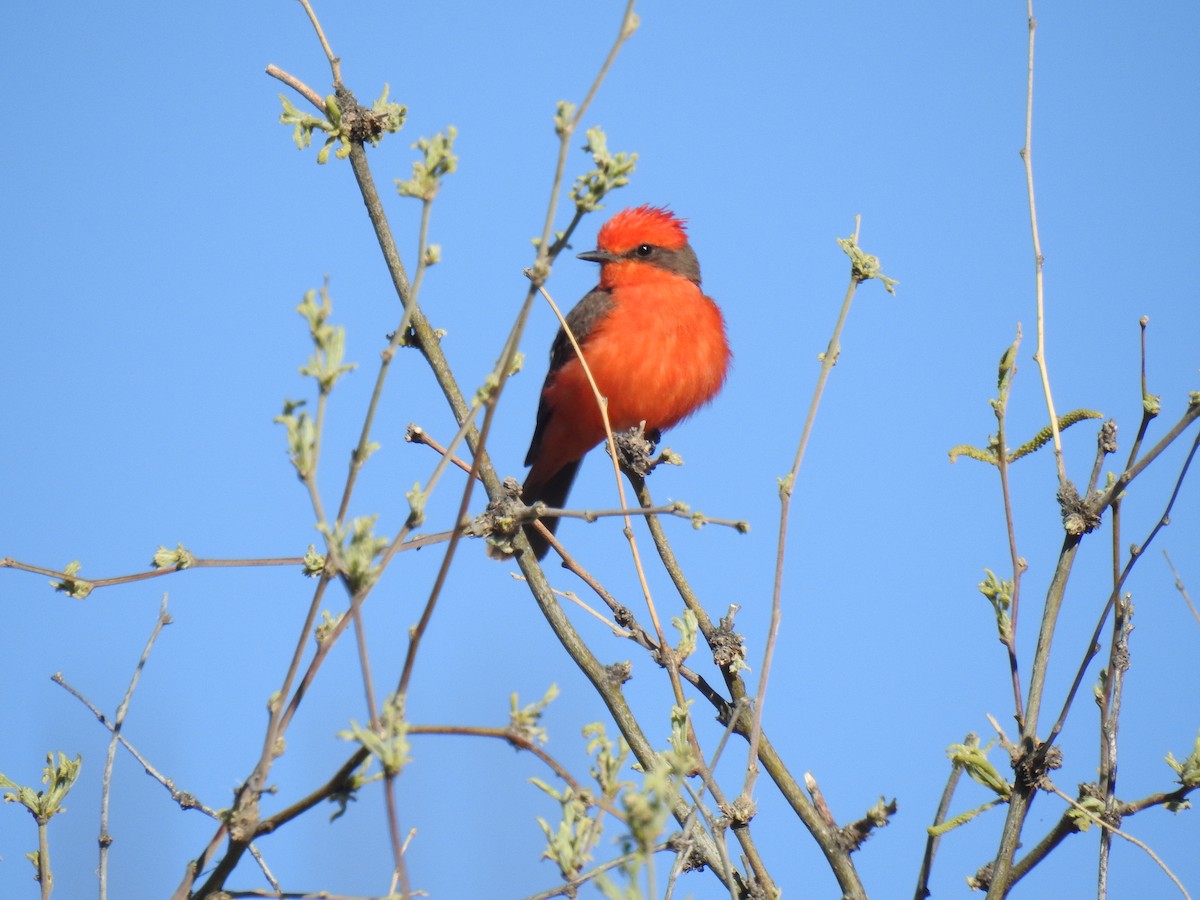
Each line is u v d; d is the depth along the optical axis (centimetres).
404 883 419
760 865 680
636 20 493
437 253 495
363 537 461
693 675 812
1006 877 672
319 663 533
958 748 686
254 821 517
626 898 402
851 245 709
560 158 497
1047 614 721
